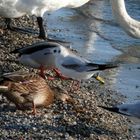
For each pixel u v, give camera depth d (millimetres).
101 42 15781
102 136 10102
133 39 16078
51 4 14750
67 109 10906
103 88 12375
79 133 10070
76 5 15328
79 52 14766
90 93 12023
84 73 11641
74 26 17094
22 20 16734
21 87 10453
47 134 9844
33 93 10531
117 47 15461
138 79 13055
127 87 12547
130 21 15078
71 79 12445
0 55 13312
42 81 10695
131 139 10164
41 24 15055
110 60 14406
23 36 15102
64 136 9844
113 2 15094
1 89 10336
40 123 10211
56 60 11914
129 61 14461
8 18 15508
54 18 17828
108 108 10133
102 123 10547
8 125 10000
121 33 16625
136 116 9953
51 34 16031
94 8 19000
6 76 10445
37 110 10695
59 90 11375
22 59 12414
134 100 11836
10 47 14000
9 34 15141
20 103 10555
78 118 10602
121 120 10781
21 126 10008
